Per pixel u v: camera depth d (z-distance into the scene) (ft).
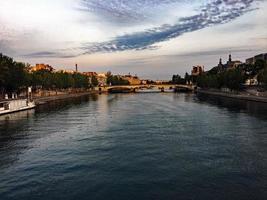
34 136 214.90
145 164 142.82
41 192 111.86
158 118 309.83
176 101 572.92
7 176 128.88
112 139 201.16
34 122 286.46
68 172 132.77
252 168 136.36
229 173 129.80
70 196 108.27
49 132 231.09
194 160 148.97
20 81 483.92
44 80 640.58
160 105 480.23
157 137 205.98
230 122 275.39
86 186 116.78
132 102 560.20
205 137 205.05
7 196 108.88
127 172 131.85
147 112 371.97
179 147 175.94
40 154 164.25
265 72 545.44
